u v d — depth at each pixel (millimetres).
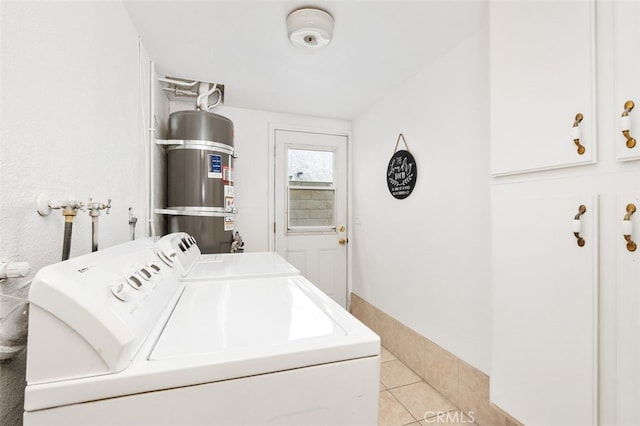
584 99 893
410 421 1548
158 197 1904
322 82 2158
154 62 1820
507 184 1169
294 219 2912
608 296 850
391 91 2322
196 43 1635
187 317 758
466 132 1609
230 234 2074
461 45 1639
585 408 889
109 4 1130
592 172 890
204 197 1902
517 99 1110
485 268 1497
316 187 2986
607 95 848
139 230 1533
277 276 1218
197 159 1888
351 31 1528
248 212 2748
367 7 1344
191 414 519
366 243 2754
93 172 982
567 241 948
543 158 1016
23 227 640
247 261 1562
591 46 875
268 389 562
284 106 2670
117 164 1212
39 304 465
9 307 587
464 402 1604
